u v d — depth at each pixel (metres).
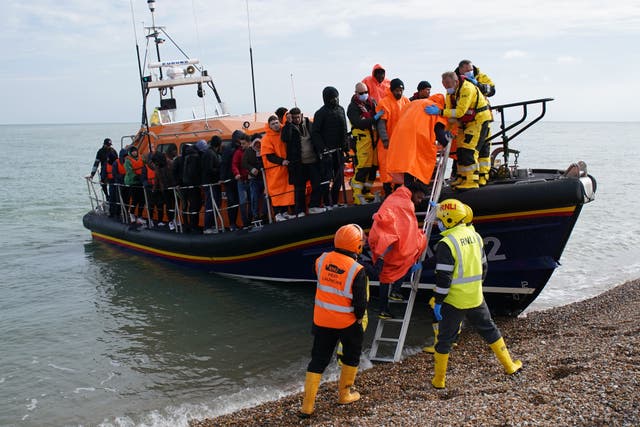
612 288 8.88
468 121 6.30
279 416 4.83
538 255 6.69
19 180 29.83
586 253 11.39
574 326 6.54
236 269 9.21
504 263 6.84
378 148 6.93
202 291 9.00
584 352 5.23
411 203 5.88
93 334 7.43
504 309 7.43
